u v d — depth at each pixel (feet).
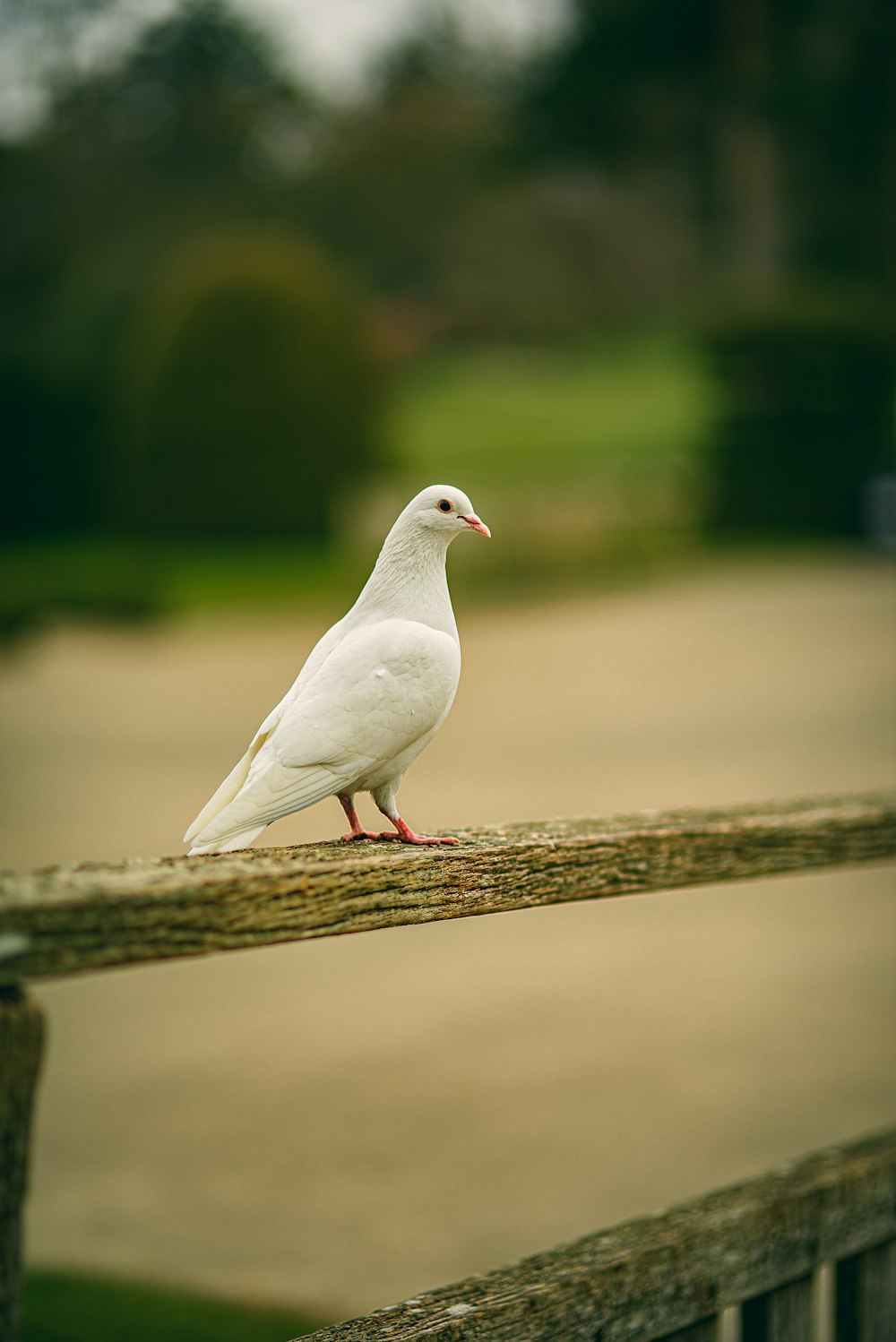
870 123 138.62
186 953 6.84
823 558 93.45
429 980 25.17
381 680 8.91
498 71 184.85
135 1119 19.33
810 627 66.74
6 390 99.96
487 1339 7.86
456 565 72.79
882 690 52.65
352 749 8.83
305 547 86.07
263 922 7.15
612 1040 22.08
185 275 86.02
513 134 149.48
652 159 151.02
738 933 27.84
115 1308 14.21
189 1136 18.76
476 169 153.69
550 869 8.81
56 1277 14.93
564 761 41.34
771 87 132.67
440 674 9.14
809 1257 9.77
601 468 108.58
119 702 51.52
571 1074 20.76
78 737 45.96
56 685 55.31
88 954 6.52
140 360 86.79
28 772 41.06
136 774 40.75
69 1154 18.24
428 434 120.06
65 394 100.73
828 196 151.23
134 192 169.58
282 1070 21.01
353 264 173.06
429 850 8.27
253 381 85.40
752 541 99.91
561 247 169.78
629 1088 20.20
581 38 141.69
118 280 136.36
